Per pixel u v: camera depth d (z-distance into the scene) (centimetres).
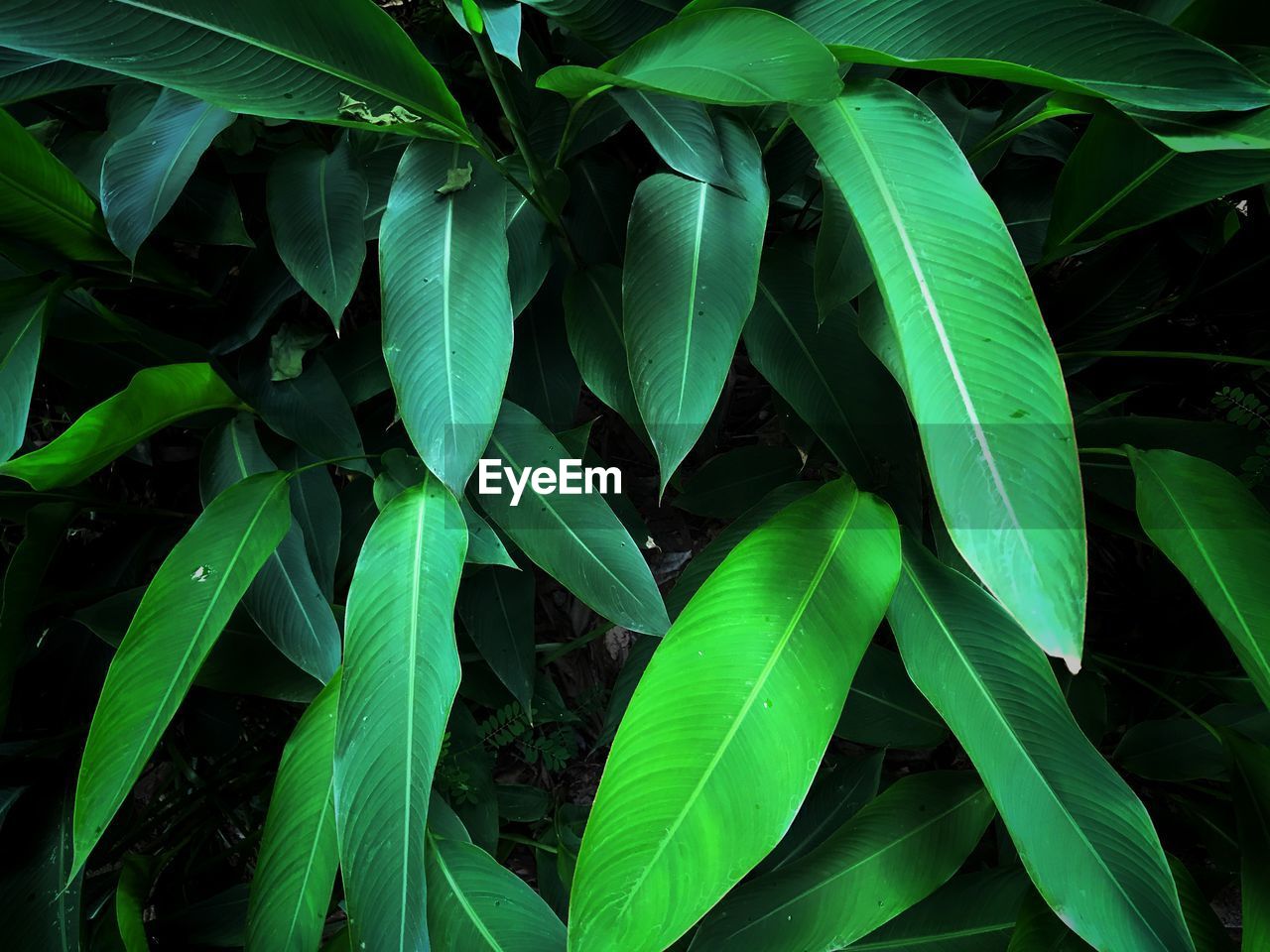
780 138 89
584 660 122
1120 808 72
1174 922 69
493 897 85
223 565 82
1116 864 71
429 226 81
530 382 99
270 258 101
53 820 95
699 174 76
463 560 80
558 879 102
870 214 66
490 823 99
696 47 68
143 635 78
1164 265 99
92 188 97
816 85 62
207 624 79
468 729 103
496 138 108
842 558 76
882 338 77
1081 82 68
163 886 105
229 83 69
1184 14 75
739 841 65
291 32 68
